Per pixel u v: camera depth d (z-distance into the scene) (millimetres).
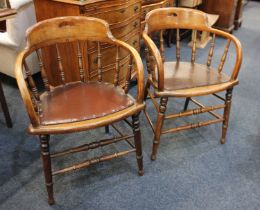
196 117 2008
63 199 1385
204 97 2252
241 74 2650
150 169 1564
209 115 2031
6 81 2410
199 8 3594
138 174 1527
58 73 1976
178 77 1542
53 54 1916
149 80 1550
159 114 1479
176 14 1632
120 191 1434
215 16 3369
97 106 1266
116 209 1342
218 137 1821
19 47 2031
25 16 1977
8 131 1840
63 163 1589
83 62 1763
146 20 1515
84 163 1336
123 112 1237
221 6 3457
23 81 1090
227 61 2904
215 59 2955
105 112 1228
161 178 1511
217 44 3365
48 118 1183
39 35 1313
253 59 2979
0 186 1451
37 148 1701
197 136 1827
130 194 1419
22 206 1350
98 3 1662
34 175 1518
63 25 1382
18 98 2182
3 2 1696
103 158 1365
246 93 2344
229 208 1356
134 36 2166
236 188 1462
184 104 2141
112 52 1916
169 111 2070
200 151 1703
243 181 1503
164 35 3238
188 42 3387
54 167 1558
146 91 1676
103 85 1460
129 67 1329
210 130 1884
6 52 2115
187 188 1455
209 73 1606
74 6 1598
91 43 1732
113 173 1535
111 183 1476
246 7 5055
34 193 1417
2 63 2227
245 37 3607
